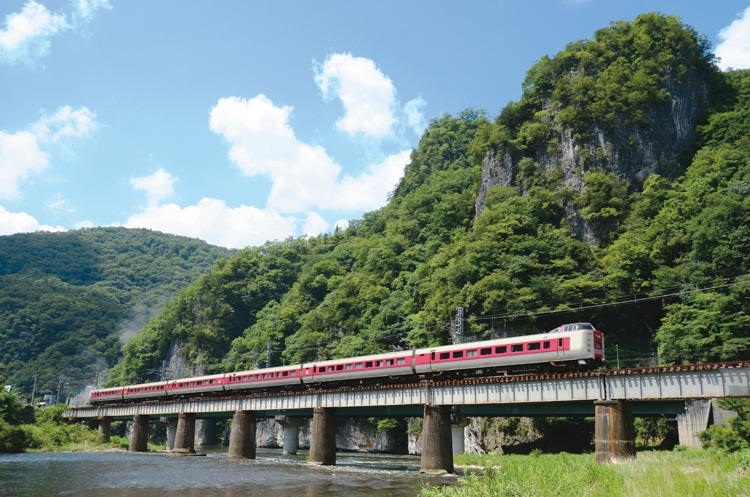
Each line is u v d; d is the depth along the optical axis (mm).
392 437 91438
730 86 108000
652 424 58312
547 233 84125
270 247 190125
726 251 63625
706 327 56406
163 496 33094
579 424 61719
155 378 160500
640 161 93000
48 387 178250
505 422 65375
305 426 108375
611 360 69562
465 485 20547
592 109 96125
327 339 116062
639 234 79125
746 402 37500
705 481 21797
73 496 33000
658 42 104562
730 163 79750
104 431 90312
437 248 112812
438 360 47719
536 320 72312
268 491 35281
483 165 109250
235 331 158625
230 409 66875
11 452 69750
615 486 23953
